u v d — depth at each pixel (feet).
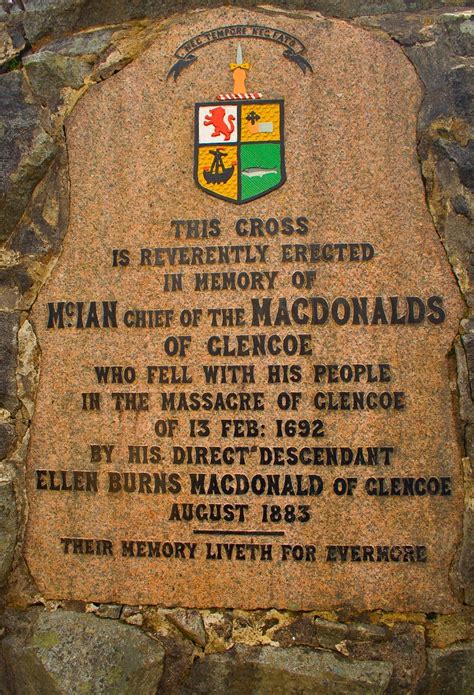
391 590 4.35
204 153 4.64
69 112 4.80
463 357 4.39
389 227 4.50
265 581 4.42
